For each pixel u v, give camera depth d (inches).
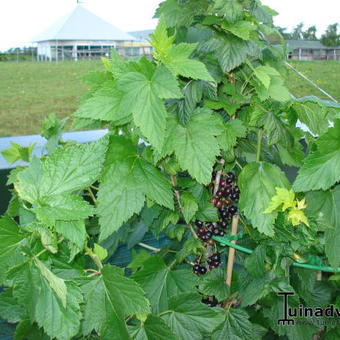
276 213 38.7
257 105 41.3
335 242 39.2
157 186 38.3
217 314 40.9
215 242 44.8
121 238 47.8
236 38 39.5
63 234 32.3
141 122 34.2
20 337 40.6
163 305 42.3
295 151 44.8
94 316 36.1
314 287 47.1
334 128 35.3
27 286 32.7
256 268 42.1
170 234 44.3
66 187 33.2
